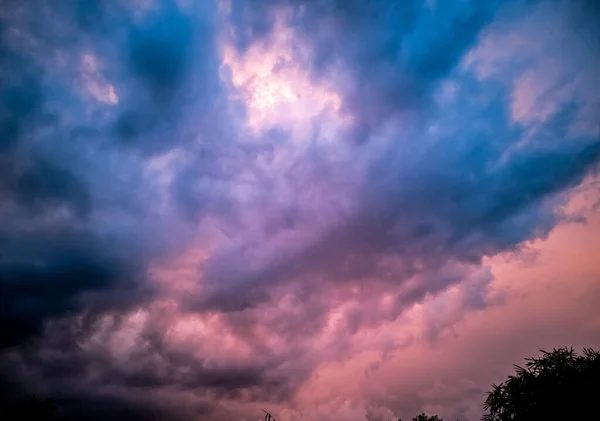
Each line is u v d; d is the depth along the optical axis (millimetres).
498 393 27094
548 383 24047
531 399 24500
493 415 27062
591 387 22328
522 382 25656
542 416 23484
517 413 25203
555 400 23141
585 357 24688
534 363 26109
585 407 21969
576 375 23547
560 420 22625
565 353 25562
